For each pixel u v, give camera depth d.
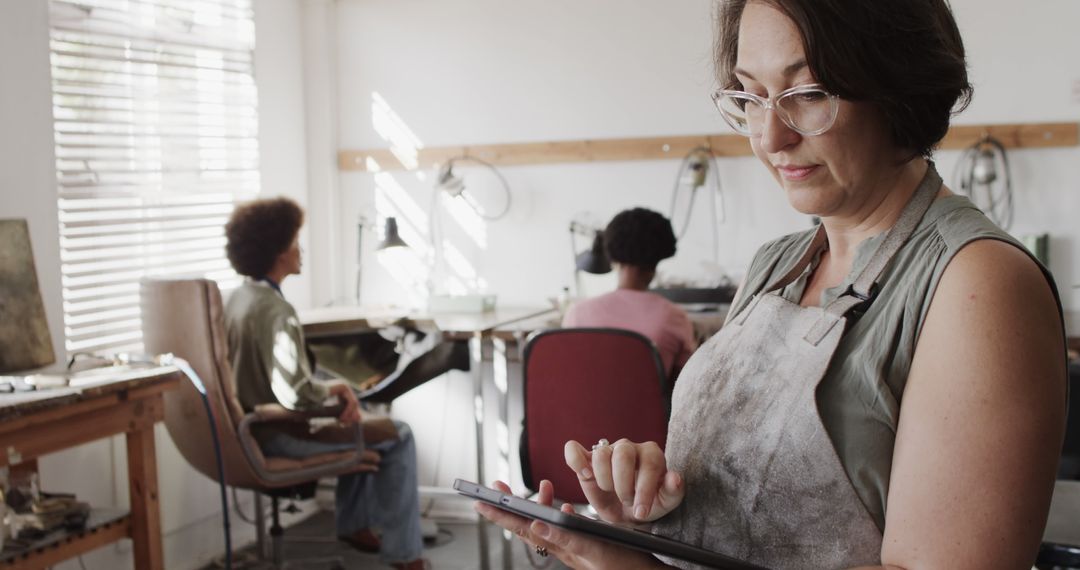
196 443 3.22
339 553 3.99
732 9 0.97
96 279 3.58
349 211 4.67
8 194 3.14
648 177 4.27
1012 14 3.83
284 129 4.52
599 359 2.79
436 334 4.09
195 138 4.03
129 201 3.72
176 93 3.93
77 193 3.47
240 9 4.25
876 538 0.83
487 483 4.44
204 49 4.07
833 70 0.79
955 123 3.91
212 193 4.13
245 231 3.43
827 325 0.87
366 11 4.58
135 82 3.72
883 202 0.87
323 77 4.61
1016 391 0.72
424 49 4.51
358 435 3.43
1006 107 3.86
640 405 2.78
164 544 3.75
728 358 0.96
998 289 0.74
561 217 4.38
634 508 0.93
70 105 3.44
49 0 3.33
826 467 0.84
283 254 3.49
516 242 4.45
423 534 4.15
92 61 3.53
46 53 3.27
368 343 4.04
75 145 3.46
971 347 0.73
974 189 3.92
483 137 4.46
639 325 3.01
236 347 3.36
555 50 4.33
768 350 0.92
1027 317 0.73
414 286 4.60
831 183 0.85
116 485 3.46
